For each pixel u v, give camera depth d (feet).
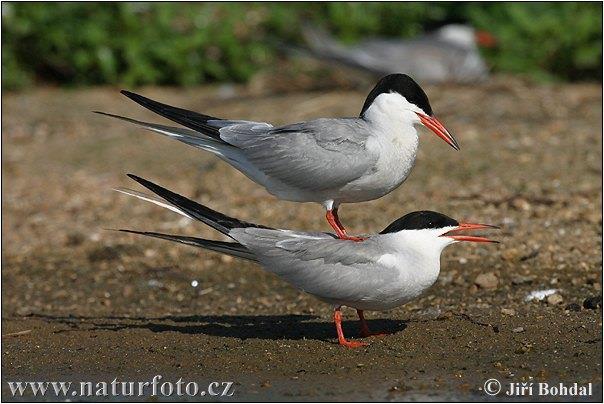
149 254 47.83
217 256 47.26
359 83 69.51
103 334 38.11
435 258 34.71
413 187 51.85
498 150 55.62
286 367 33.88
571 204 48.39
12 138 64.03
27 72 73.51
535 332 35.91
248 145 37.22
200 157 59.52
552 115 61.21
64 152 61.46
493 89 66.90
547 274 42.06
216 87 72.02
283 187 37.50
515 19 71.20
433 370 33.22
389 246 34.60
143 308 42.42
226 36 72.79
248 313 40.65
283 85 70.38
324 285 34.42
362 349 35.01
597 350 34.30
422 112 36.73
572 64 69.21
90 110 68.49
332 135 36.37
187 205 35.99
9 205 54.08
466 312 38.34
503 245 44.83
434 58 68.59
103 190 55.31
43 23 72.38
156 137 63.46
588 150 54.70
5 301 43.75
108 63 72.18
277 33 74.64
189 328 38.45
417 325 37.09
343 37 74.23
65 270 46.96
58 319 40.52
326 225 48.52
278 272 35.04
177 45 72.28
